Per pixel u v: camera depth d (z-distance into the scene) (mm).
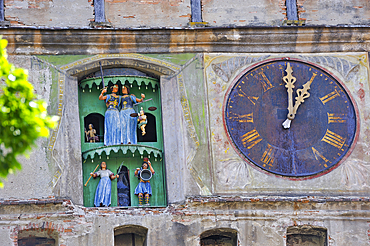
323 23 32406
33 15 31297
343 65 31734
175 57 31438
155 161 30875
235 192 29719
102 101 31359
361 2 32594
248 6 32375
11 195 28750
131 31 31094
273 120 30750
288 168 30219
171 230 29031
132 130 30875
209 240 29859
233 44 31594
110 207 29266
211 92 30969
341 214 29531
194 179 29812
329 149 30578
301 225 29297
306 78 31406
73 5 31688
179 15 32031
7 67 20625
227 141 30359
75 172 29797
